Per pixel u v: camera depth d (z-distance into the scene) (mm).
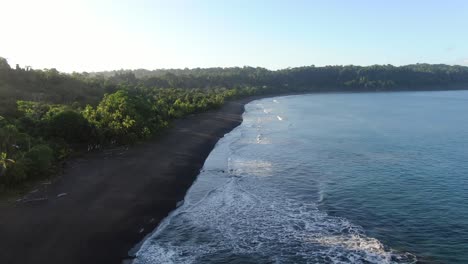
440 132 64750
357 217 26500
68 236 21953
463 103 131625
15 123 40094
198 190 32625
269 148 51188
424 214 27000
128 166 36812
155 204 28109
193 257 20969
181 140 52594
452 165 40938
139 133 47531
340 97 174125
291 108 117812
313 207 28531
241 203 29391
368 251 21344
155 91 114312
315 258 20656
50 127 40844
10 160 28297
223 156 45969
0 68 80438
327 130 68438
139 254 21234
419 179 35750
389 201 29781
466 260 20391
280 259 20609
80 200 27328
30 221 23359
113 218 24875
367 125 75000
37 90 76125
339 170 39312
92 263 19656
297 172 38656
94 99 77688
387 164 41562
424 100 148250
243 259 20703
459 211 27500
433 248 21781
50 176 31766
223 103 116312
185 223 25531
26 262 18953
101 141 43594
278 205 28969
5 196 26891
